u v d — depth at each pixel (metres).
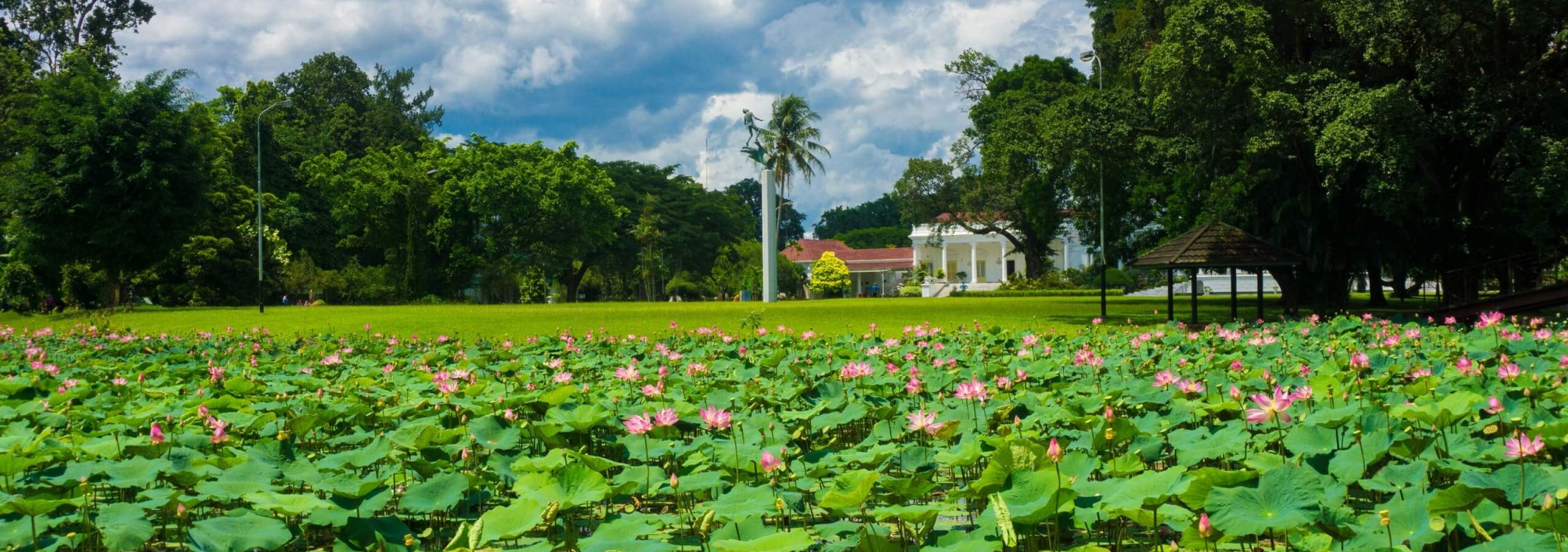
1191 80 19.12
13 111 33.44
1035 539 3.64
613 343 13.06
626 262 55.25
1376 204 18.47
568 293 54.38
